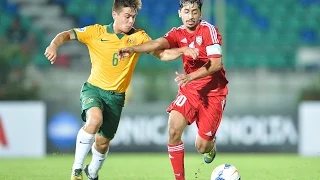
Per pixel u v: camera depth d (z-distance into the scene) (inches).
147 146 2134.6
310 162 1775.3
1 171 1448.1
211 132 1064.2
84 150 951.0
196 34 997.2
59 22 2886.3
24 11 2878.9
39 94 2348.7
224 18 2714.1
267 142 2137.1
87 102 980.6
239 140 2137.1
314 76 2659.9
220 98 1050.7
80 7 2925.7
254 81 2588.6
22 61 2632.9
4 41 2655.0
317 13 3002.0
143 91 2437.3
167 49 967.0
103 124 1024.9
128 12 985.5
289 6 3011.8
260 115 2139.5
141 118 2139.5
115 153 2129.7
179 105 1017.5
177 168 999.6
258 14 2987.2
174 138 997.2
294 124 2134.6
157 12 2967.5
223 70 1047.6
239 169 1520.7
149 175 1360.7
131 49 935.0
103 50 1003.9
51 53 952.9
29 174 1353.3
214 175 991.0
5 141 2075.5
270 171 1459.2
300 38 2942.9
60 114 2108.8
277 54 2881.4
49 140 2102.6
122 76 1010.1
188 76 932.0
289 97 2417.6
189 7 967.6
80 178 956.0
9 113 2079.2
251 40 2918.3
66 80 2571.4
